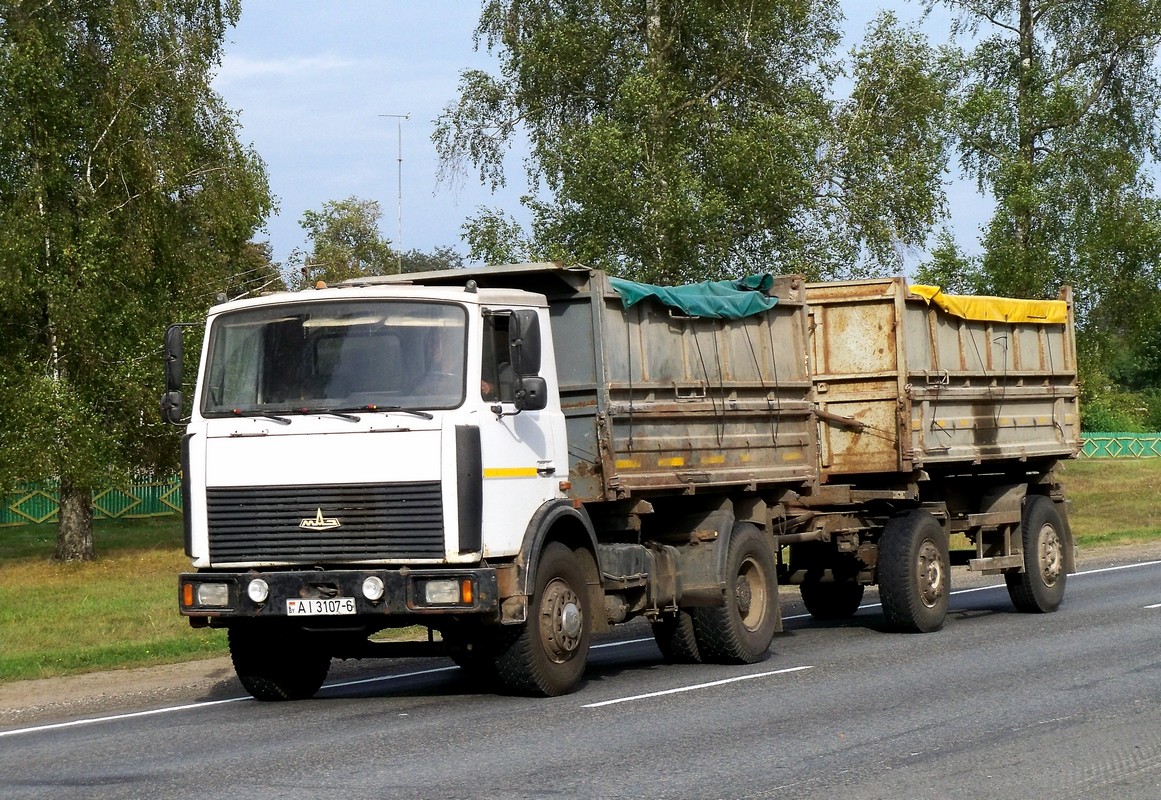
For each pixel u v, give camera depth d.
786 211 33.16
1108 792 7.65
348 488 10.64
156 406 30.64
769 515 14.47
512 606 10.77
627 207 31.39
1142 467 60.06
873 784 7.83
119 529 41.34
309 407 10.81
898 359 15.90
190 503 11.02
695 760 8.53
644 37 34.94
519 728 9.80
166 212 31.66
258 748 9.30
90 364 30.11
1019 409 18.30
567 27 34.09
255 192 33.62
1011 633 15.36
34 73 29.22
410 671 13.91
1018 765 8.34
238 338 11.16
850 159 34.09
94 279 29.50
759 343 14.62
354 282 12.63
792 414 15.01
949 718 9.95
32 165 29.89
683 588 13.38
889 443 16.02
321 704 11.53
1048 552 17.95
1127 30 38.75
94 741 9.91
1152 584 20.69
